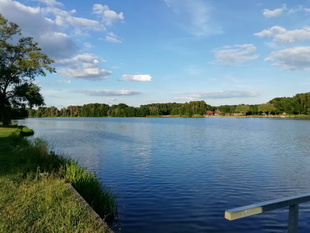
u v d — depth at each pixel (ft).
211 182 44.47
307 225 27.04
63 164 38.91
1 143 61.98
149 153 77.87
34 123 301.43
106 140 115.34
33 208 19.35
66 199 21.70
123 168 55.88
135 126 242.37
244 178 47.42
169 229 25.94
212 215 29.73
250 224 27.25
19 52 130.93
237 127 219.82
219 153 78.13
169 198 35.73
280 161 65.00
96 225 16.83
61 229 15.66
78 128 208.33
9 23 126.11
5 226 16.08
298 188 41.75
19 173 30.01
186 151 82.33
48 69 128.26
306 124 264.11
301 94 483.10
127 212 30.25
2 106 128.06
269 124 270.67
